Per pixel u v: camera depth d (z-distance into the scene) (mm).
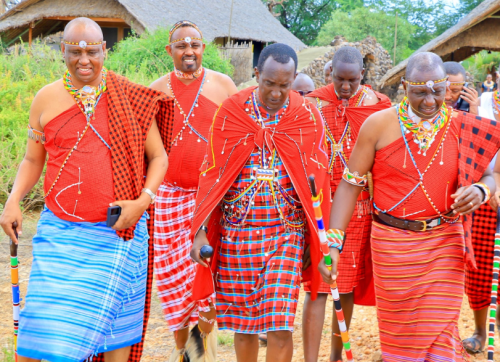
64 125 3840
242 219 3961
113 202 3842
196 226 3998
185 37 5199
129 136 3920
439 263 3803
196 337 4758
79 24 3793
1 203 8953
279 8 57438
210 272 3980
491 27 17953
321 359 5027
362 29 45281
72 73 3838
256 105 4004
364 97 5098
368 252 4953
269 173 3924
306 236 4168
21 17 23891
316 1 59250
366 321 5895
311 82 6359
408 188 3830
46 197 3918
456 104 5438
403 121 3832
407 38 46188
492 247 5004
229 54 24047
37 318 3703
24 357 3738
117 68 15922
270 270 3896
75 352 3668
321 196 4078
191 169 5098
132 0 23094
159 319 6000
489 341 4027
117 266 3859
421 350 3752
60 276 3748
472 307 5164
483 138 3816
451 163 3816
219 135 4016
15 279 3984
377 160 3926
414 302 3818
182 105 5203
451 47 18406
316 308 4602
